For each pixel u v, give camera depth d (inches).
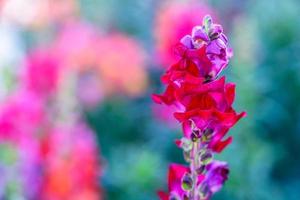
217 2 65.7
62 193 39.3
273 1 54.7
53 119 43.5
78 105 48.6
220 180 21.6
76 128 42.6
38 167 39.8
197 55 19.9
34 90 47.9
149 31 63.8
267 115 47.9
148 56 57.8
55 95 47.6
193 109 20.0
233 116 20.0
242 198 42.8
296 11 53.8
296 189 47.6
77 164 39.7
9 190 38.9
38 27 61.6
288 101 49.6
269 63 50.6
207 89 19.9
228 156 42.8
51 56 49.2
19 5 59.0
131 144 51.5
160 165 47.0
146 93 55.4
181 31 45.3
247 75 43.6
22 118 40.1
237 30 45.1
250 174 42.8
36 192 39.6
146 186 45.3
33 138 40.5
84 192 39.9
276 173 49.2
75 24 57.1
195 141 20.7
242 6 65.3
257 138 44.4
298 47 51.6
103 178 45.6
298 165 49.2
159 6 65.2
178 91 20.0
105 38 54.0
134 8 65.9
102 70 52.7
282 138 49.1
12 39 55.9
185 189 21.3
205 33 20.0
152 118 53.1
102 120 53.4
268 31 52.5
